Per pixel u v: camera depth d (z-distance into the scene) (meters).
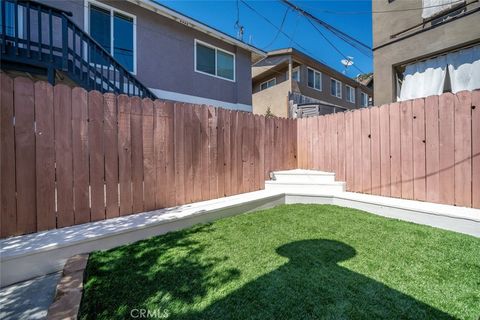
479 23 5.34
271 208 4.51
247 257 2.51
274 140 5.47
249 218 3.86
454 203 3.62
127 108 3.41
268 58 14.96
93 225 2.98
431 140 3.86
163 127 3.76
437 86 6.20
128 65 7.47
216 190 4.39
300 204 4.76
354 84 19.92
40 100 2.78
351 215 3.94
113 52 7.18
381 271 2.21
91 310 1.72
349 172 4.98
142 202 3.54
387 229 3.28
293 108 12.02
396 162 4.27
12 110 2.61
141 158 3.53
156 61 8.04
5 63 4.47
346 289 1.95
